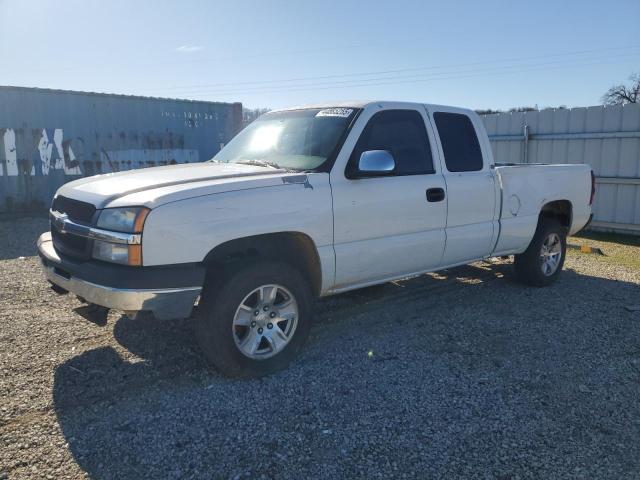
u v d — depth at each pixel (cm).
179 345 445
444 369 409
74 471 279
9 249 858
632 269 757
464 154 538
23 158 1215
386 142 472
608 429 327
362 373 400
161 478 276
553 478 280
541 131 1147
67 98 1257
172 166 479
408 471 285
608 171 1056
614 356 438
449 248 515
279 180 397
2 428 316
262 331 394
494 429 326
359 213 437
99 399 354
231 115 1547
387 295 601
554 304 577
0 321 495
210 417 334
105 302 346
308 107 512
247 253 416
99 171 1323
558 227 642
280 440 311
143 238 338
